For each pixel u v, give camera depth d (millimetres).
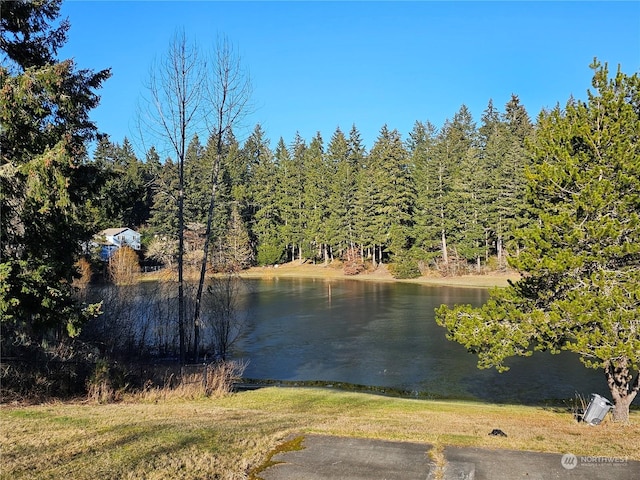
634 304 9984
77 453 6480
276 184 74875
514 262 11445
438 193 58938
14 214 9836
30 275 9617
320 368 19531
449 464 6195
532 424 10312
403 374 18375
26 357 12820
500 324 11578
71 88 10273
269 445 6965
